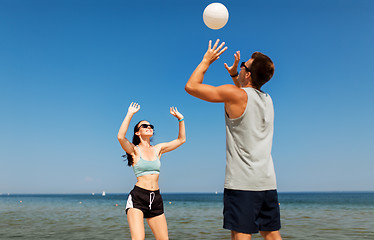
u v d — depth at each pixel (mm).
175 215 21031
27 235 10586
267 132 2594
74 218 18375
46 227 13164
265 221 2551
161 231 4484
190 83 2486
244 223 2408
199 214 22094
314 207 34906
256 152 2480
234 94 2447
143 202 4363
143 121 4871
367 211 25828
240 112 2479
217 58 2555
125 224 14445
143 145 4766
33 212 25000
